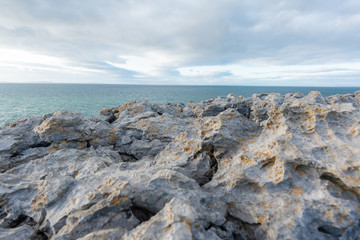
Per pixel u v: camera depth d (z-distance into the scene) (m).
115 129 19.23
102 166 11.15
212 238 5.55
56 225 7.34
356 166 6.55
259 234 6.66
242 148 9.87
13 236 7.09
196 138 13.08
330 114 8.55
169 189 7.67
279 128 9.34
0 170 12.81
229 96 41.53
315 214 6.15
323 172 7.08
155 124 20.42
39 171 11.23
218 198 7.61
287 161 7.58
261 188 7.72
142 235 5.30
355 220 5.87
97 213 6.77
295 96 26.89
